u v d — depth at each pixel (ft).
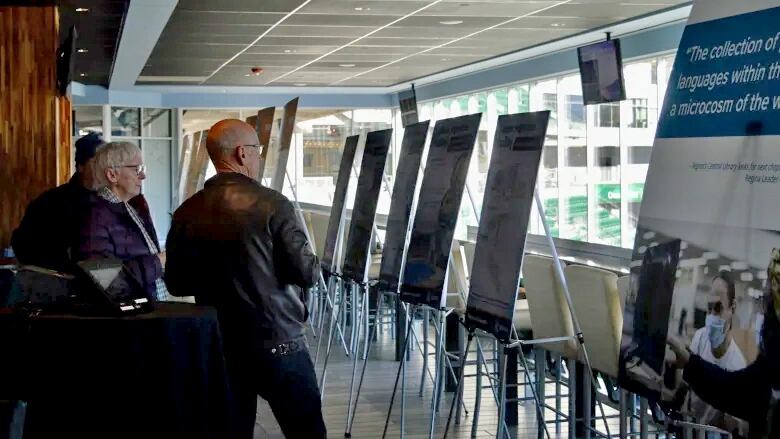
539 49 44.93
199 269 12.89
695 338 9.33
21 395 10.14
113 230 13.61
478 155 56.75
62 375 10.16
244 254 12.64
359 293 28.89
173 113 67.62
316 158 71.05
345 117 70.69
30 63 22.00
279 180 26.45
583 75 39.47
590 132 44.96
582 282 15.62
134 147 13.93
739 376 8.61
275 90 65.77
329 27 37.42
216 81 59.62
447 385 23.03
